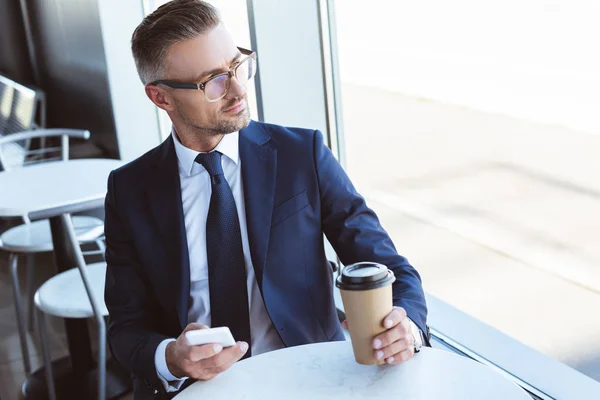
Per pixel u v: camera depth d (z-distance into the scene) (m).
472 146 3.66
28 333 2.80
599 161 3.28
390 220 2.98
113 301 1.30
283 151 1.28
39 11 3.75
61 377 2.40
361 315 0.92
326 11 1.92
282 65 1.98
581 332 2.06
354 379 0.95
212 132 1.19
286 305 1.23
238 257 1.23
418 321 1.06
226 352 0.98
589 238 2.69
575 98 3.56
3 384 2.46
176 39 1.14
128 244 1.30
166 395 1.17
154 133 3.05
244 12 2.15
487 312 2.25
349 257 1.25
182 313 1.23
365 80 4.36
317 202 1.27
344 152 2.07
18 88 3.67
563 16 3.60
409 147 3.78
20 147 3.51
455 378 0.93
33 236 2.54
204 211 1.27
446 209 3.03
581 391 1.51
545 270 2.48
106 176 2.25
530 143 3.56
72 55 3.36
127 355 1.18
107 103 3.04
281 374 0.99
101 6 2.89
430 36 4.02
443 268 2.55
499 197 3.10
